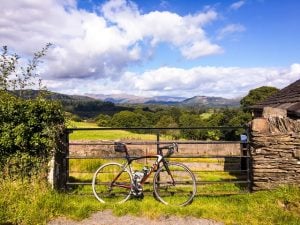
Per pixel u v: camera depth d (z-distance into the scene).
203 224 3.41
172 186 4.38
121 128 4.27
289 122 4.19
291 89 7.85
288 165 4.14
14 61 5.09
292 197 3.88
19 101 4.10
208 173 6.49
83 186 4.79
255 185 4.21
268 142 4.17
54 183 4.09
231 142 4.35
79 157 4.26
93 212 3.66
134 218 3.53
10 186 3.79
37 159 4.05
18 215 3.39
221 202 3.98
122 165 4.12
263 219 3.48
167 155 4.11
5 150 4.02
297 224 3.35
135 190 4.02
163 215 3.59
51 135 4.04
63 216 3.53
